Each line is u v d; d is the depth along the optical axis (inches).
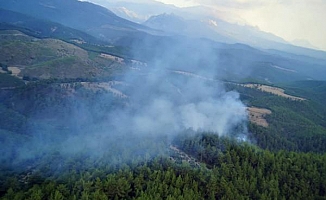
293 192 5497.1
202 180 5300.2
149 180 5108.3
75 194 4717.0
